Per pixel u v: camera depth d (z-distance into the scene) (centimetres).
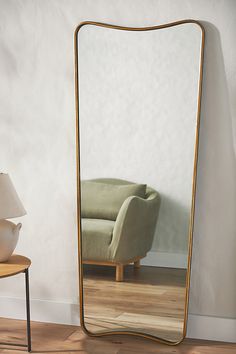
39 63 321
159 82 296
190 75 291
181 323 304
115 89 303
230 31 289
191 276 309
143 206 305
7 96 328
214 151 298
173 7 295
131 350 296
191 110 292
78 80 309
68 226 327
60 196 326
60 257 331
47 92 321
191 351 295
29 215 333
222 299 307
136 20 301
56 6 314
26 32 321
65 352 293
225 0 288
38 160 327
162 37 293
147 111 299
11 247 298
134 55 298
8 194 292
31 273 337
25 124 327
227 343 306
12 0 321
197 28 288
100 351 294
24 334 317
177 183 298
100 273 317
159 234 303
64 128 321
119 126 304
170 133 296
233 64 291
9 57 325
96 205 313
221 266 305
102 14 306
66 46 315
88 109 309
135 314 312
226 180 298
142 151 302
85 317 321
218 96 294
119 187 308
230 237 301
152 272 307
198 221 304
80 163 313
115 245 312
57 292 334
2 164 334
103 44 303
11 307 340
